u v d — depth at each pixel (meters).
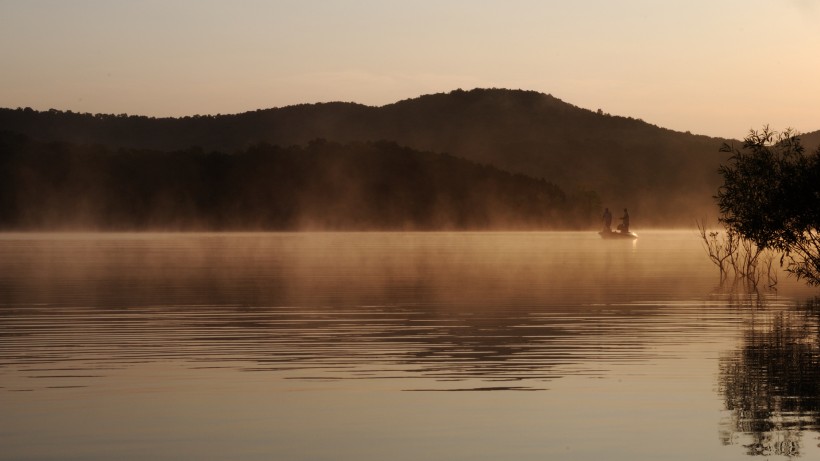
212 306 25.78
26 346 17.94
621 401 12.88
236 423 11.66
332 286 33.34
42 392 13.46
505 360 16.34
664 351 17.36
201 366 15.68
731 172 33.31
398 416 12.03
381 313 24.06
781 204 31.81
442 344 18.27
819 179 31.17
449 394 13.38
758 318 22.92
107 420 11.80
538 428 11.41
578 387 13.85
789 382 14.19
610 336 19.47
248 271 42.06
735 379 14.45
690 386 13.89
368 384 14.11
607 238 101.19
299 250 67.81
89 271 41.66
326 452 10.41
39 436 11.02
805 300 28.11
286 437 11.02
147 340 18.80
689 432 11.19
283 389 13.73
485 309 25.19
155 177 158.00
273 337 19.25
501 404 12.71
